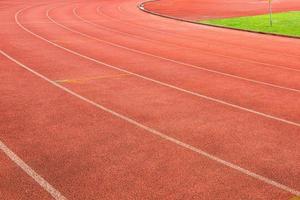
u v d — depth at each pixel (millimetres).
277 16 34062
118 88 12172
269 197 6023
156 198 5953
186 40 22938
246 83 13258
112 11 37938
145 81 13125
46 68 14625
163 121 9312
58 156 7359
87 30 25469
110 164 7051
